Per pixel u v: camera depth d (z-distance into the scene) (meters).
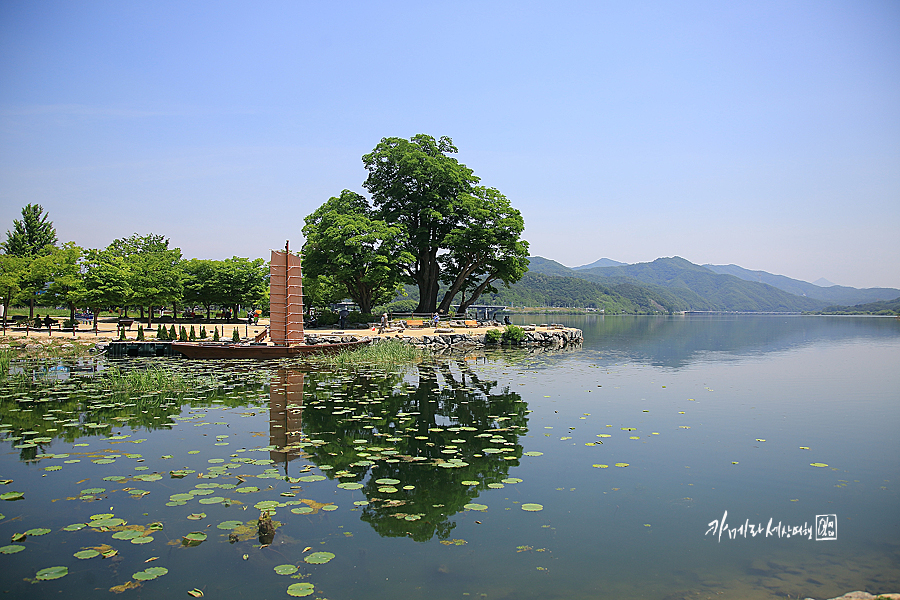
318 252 36.50
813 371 20.09
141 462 7.77
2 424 10.23
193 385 15.32
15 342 25.73
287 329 23.45
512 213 39.03
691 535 5.56
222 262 47.47
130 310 59.78
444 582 4.55
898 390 15.22
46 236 65.56
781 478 7.34
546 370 19.78
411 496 6.56
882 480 7.26
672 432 9.91
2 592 4.30
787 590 4.46
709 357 25.89
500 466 7.80
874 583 4.59
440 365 21.22
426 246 38.84
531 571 4.77
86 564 4.80
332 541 5.32
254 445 8.75
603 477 7.34
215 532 5.46
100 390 14.40
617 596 4.33
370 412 11.59
